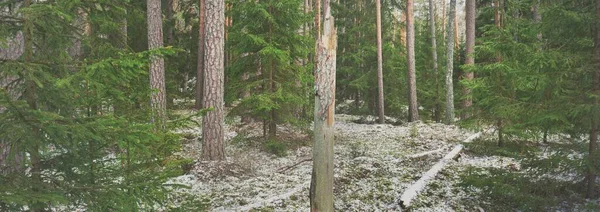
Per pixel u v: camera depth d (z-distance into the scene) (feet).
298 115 45.39
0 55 13.12
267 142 37.24
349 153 38.01
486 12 52.85
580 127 20.01
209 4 30.78
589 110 17.88
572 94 19.58
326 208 16.92
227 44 39.32
